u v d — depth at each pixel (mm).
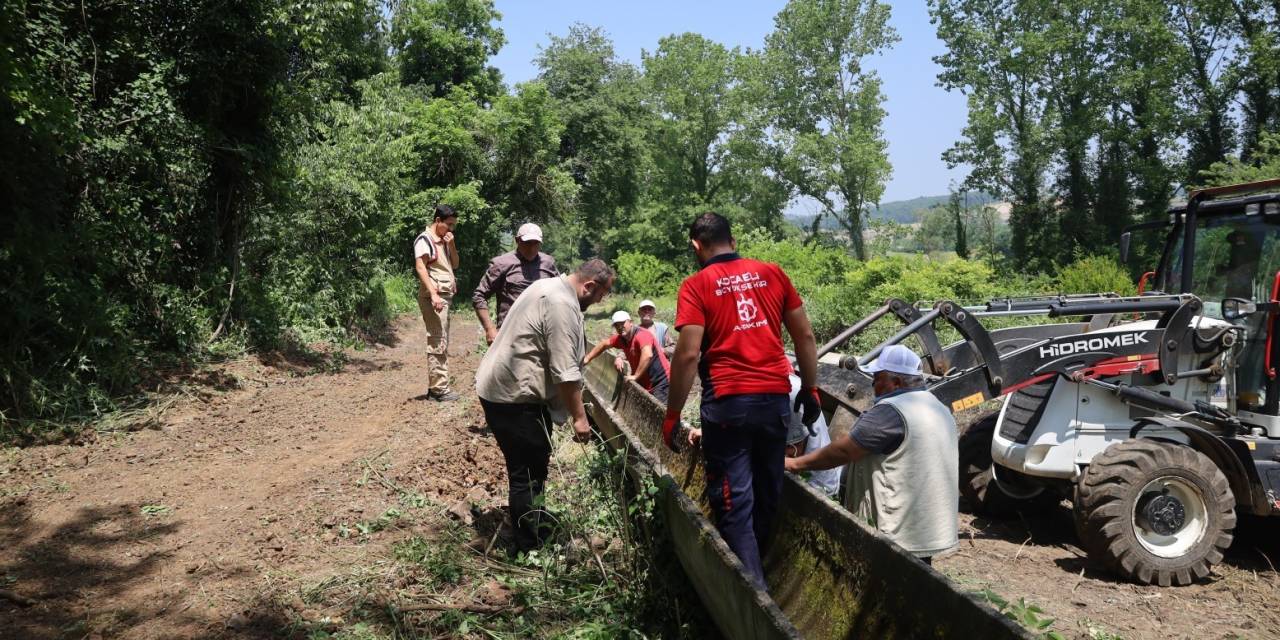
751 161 53969
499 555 5207
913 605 3289
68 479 6531
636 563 4633
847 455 4445
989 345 6422
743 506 4074
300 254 15641
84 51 10102
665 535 4555
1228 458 5969
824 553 4137
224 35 11648
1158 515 5723
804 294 20516
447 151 32188
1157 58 36250
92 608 4355
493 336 7695
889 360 4609
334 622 4266
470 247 33938
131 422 8266
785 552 4570
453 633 4215
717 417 4051
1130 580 5832
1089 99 38312
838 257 25938
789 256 26641
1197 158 37125
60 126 8461
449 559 5016
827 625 3855
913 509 4363
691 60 54312
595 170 47938
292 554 5117
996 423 7160
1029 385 6609
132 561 4980
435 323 9992
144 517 5734
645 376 8711
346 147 17750
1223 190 6715
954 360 6898
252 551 5145
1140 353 6488
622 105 49188
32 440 7465
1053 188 40625
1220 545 5754
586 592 4648
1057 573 5988
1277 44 33656
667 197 55188
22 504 5898
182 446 7648
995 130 39719
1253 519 7195
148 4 11023
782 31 53156
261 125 12797
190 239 12172
